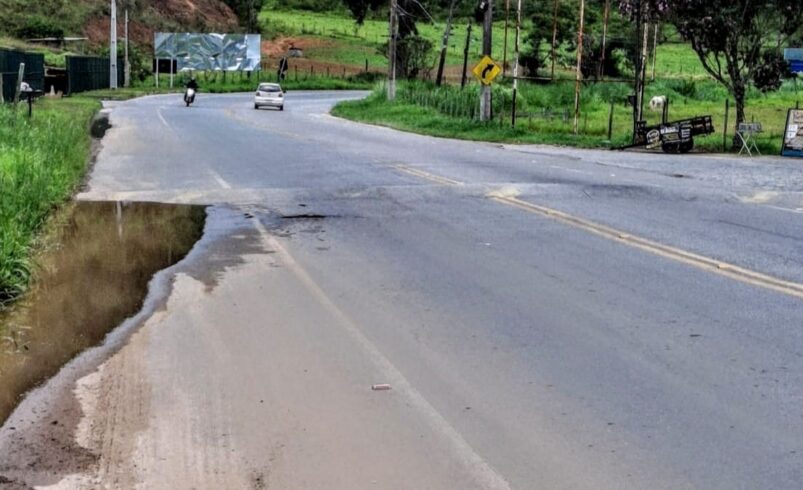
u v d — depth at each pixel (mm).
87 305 8883
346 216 14039
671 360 7000
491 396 6258
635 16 29234
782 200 16109
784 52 27500
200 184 17406
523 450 5359
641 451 5336
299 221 13617
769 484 4906
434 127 37000
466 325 8047
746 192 17188
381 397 6258
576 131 32125
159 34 75188
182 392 6398
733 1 26969
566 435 5574
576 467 5121
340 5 121875
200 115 41438
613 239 12055
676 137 26906
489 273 10109
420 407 6059
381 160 22344
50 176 15117
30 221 12117
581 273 10062
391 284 9656
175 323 8227
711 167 22219
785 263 10516
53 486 4922
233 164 20906
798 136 25594
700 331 7773
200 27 92250
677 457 5250
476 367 6879
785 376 6621
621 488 4859
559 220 13578
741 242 11844
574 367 6855
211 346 7512
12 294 9125
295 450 5387
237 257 11109
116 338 7785
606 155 25688
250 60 78438
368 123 41469
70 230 12773
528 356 7137
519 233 12547
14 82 36219
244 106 53094
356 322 8180
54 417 5934
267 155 23078
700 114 40969
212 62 77125
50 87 55312
